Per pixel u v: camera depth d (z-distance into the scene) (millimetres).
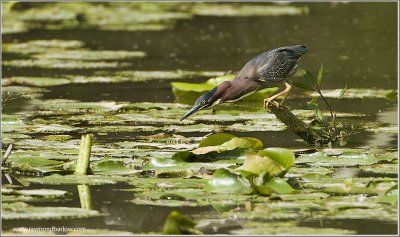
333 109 15820
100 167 11258
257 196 9906
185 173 10953
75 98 17016
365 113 15367
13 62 20906
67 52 22547
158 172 10914
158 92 17766
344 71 19547
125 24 27562
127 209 9688
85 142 11188
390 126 14195
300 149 12430
